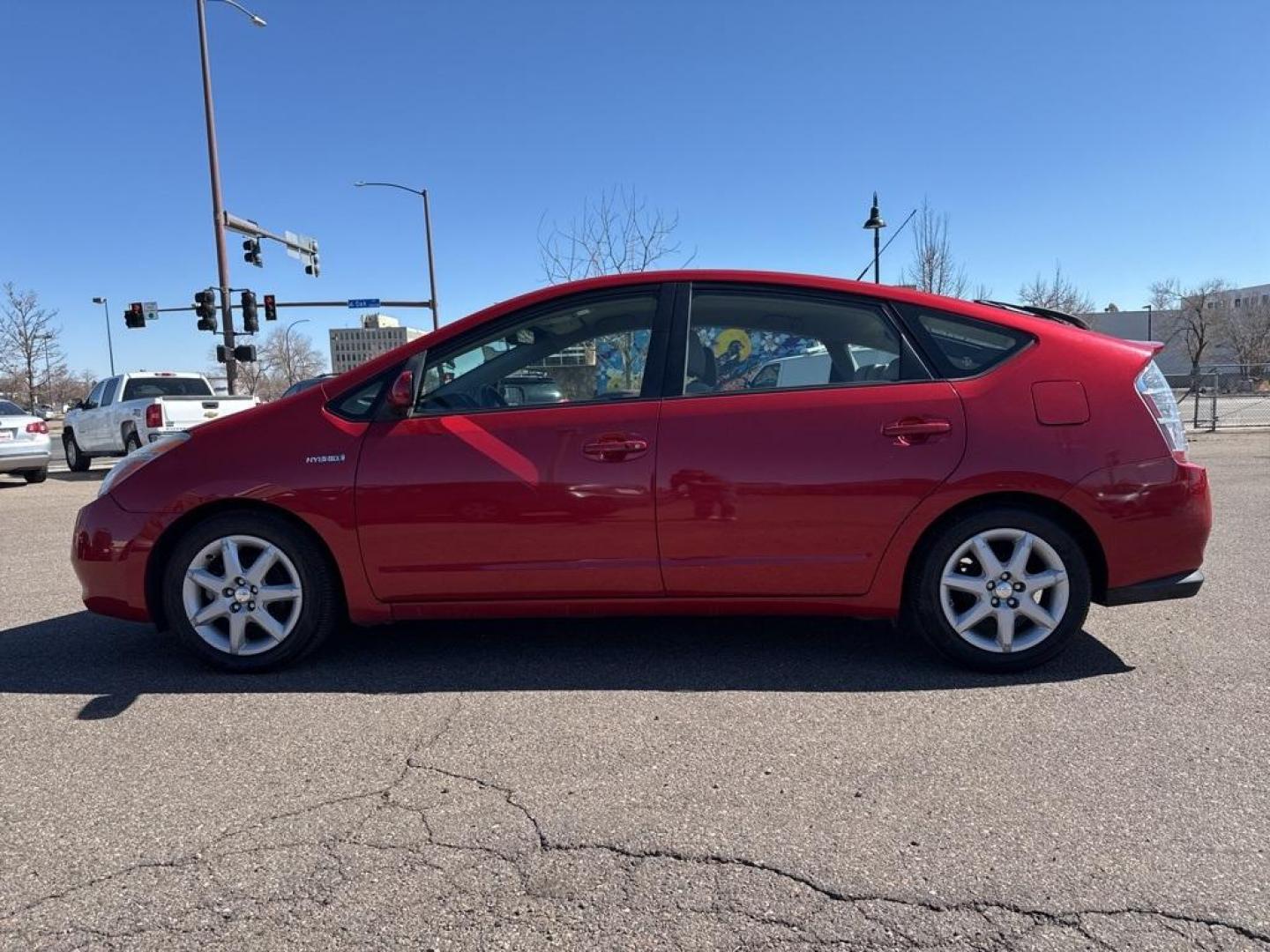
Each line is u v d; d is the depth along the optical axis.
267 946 2.01
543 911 2.13
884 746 2.97
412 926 2.07
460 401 3.70
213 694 3.54
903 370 3.58
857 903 2.13
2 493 12.14
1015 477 3.43
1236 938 1.98
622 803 2.63
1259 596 4.70
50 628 4.54
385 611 3.69
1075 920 2.05
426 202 30.27
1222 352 57.31
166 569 3.74
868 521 3.49
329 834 2.48
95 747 3.06
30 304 40.19
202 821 2.56
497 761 2.92
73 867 2.33
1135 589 3.51
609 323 3.72
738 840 2.42
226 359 21.16
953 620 3.56
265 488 3.59
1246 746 2.91
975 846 2.36
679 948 1.99
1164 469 3.46
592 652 3.97
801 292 3.70
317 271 25.47
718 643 4.07
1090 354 3.55
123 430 14.32
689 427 3.54
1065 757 2.86
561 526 3.56
